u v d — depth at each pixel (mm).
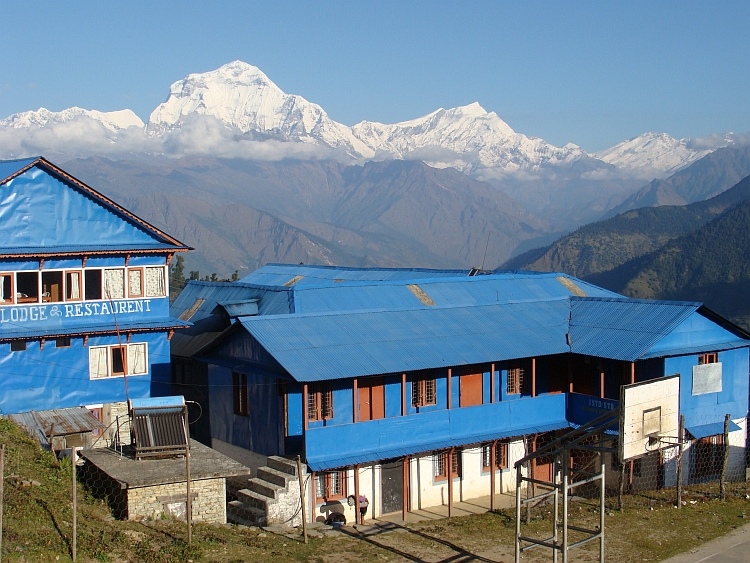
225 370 32344
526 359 33594
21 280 34094
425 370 31031
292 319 31047
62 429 28547
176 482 22734
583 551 22469
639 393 19609
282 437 28500
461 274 49812
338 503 27984
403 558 22000
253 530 23438
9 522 19250
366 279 52781
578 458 33062
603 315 35406
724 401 34406
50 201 32938
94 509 22281
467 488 31859
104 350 33344
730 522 25078
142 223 34688
